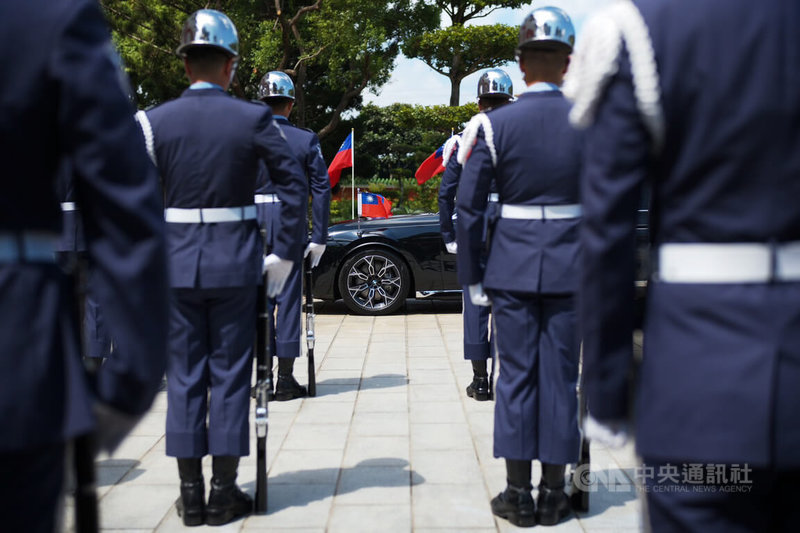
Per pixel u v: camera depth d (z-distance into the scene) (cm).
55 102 133
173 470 410
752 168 137
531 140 323
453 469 402
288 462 417
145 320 137
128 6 1845
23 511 134
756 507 141
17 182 134
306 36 2316
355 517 343
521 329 330
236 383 338
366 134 3634
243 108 335
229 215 335
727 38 137
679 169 142
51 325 136
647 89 138
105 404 141
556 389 327
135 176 136
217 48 335
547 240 324
